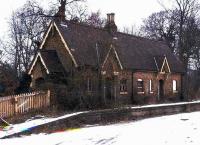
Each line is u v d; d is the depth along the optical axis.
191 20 75.62
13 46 62.28
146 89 50.88
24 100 32.50
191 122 32.00
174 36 80.44
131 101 47.88
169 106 43.34
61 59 41.53
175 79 57.56
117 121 34.84
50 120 28.47
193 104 48.59
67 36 42.06
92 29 47.03
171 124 30.84
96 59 42.69
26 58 60.66
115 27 50.97
